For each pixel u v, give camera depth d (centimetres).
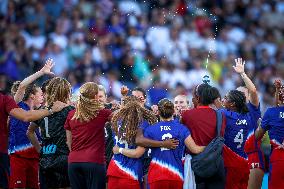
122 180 2809
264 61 6681
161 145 2764
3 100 2772
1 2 6525
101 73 5816
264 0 7456
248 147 3209
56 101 2817
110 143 3250
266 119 3109
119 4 6706
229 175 2927
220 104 3080
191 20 6812
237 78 5969
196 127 2845
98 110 2866
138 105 2848
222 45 6675
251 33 7081
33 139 3092
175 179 2767
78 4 6650
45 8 6581
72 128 2866
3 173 2858
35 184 3244
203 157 2770
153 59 6175
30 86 3225
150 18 6681
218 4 7212
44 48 6094
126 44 6259
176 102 3334
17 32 6234
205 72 5928
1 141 2830
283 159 3067
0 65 5741
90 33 6362
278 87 3153
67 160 3017
